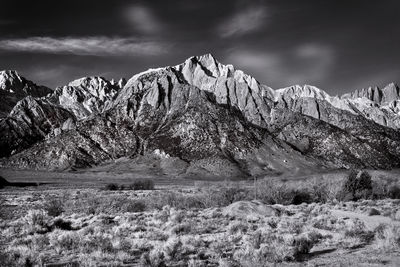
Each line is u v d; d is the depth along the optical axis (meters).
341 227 22.88
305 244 16.06
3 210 38.38
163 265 13.73
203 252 15.53
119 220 28.09
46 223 24.50
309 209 35.97
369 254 15.22
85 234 21.25
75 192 75.56
